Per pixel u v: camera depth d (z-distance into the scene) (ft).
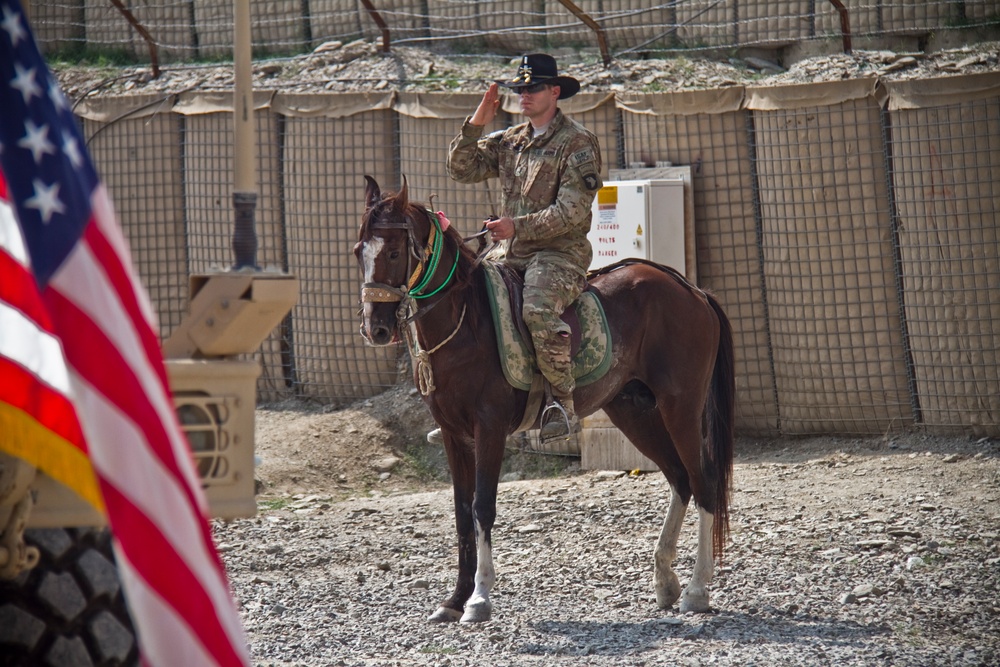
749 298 69.97
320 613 42.68
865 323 67.26
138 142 83.41
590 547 52.47
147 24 92.27
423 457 71.87
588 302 44.09
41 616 20.42
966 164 63.98
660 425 46.21
